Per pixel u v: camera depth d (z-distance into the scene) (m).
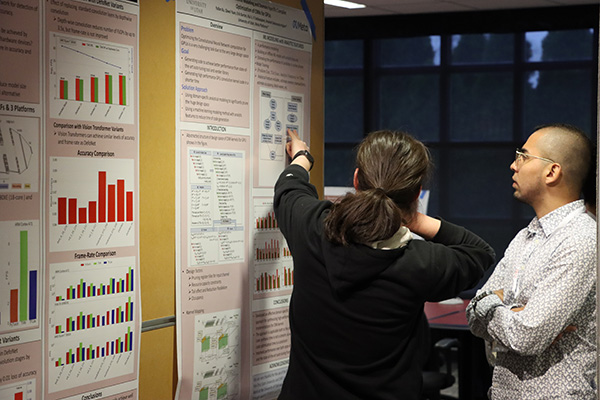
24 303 1.43
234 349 1.98
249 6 1.98
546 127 1.98
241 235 1.98
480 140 6.54
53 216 1.48
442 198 6.64
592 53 6.22
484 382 4.69
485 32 6.12
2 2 1.37
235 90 1.94
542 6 5.93
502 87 6.46
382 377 1.62
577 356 1.85
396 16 6.31
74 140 1.52
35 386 1.46
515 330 1.81
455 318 4.35
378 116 6.77
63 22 1.49
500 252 6.51
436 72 6.61
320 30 2.29
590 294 1.83
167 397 1.79
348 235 1.56
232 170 1.94
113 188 1.61
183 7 1.78
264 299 2.08
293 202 1.73
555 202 1.94
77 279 1.53
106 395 1.61
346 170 6.88
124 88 1.63
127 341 1.65
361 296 1.59
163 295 1.76
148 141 1.69
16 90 1.40
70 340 1.52
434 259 1.61
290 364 1.73
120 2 1.61
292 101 2.16
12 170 1.40
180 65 1.78
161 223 1.74
